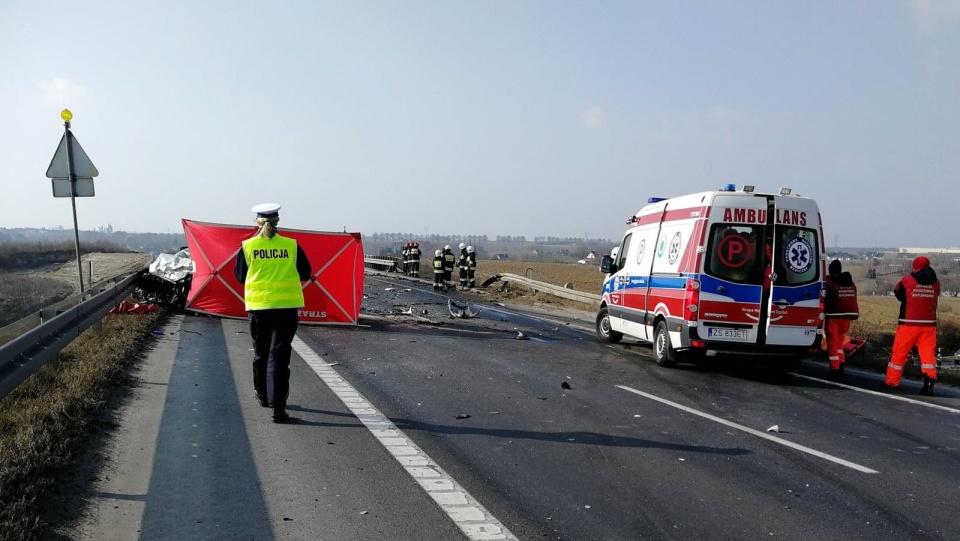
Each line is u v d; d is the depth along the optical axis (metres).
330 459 5.93
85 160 11.92
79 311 9.44
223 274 14.91
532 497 5.20
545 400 8.53
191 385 8.49
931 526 4.85
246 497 5.04
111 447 6.02
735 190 10.84
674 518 4.87
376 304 21.02
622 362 11.95
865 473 6.01
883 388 10.31
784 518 4.93
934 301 9.98
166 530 4.45
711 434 7.16
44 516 4.54
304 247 14.82
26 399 7.09
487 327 16.55
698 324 10.52
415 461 5.95
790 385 10.34
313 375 9.50
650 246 12.53
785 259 10.52
